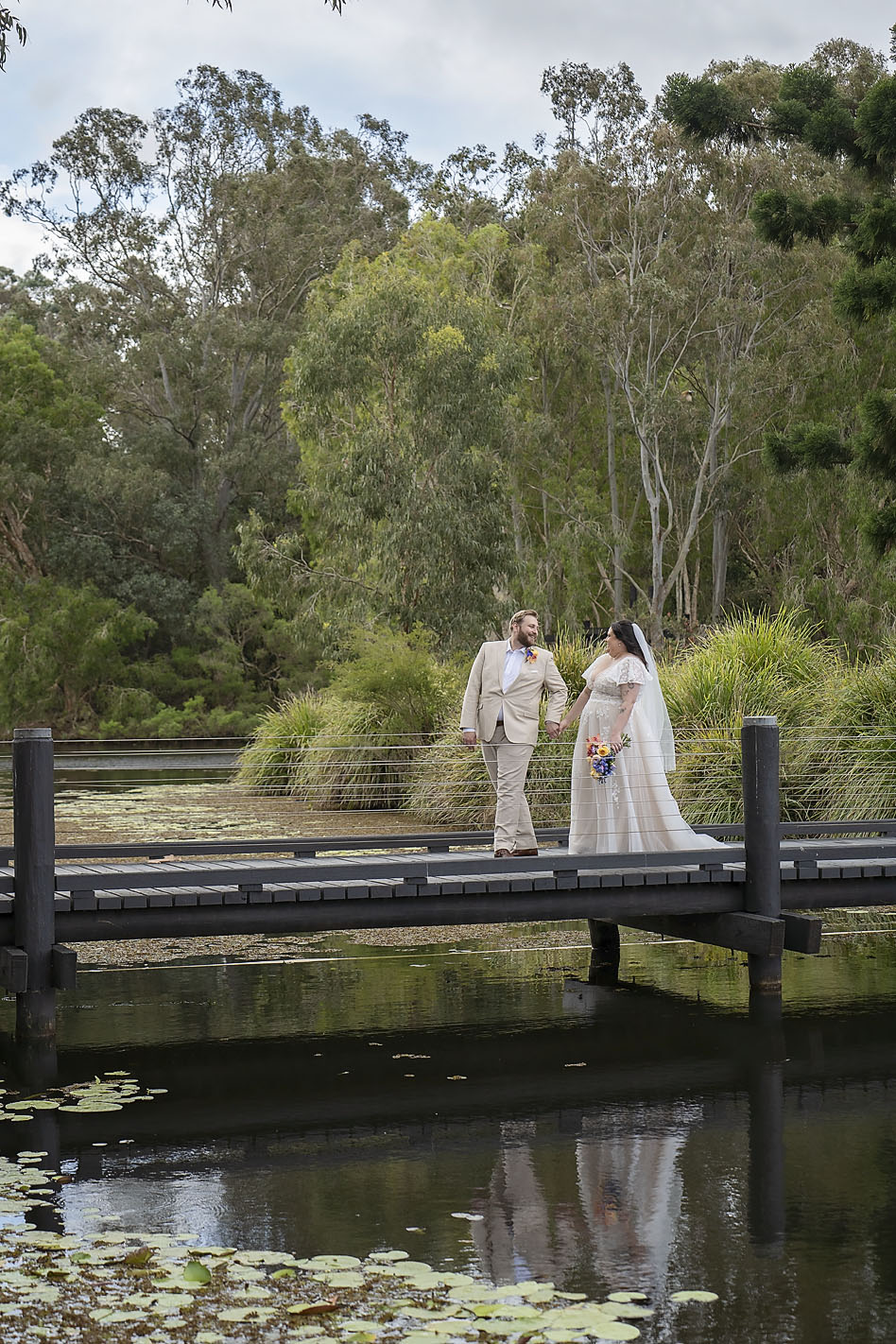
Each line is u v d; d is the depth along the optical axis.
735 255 36.94
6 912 7.07
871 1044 6.92
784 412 38.41
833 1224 4.47
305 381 32.66
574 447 42.19
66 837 14.16
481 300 37.91
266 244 52.06
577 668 15.69
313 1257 4.18
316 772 18.44
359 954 9.53
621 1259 4.18
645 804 8.48
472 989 8.30
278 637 49.69
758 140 21.38
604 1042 7.01
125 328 52.16
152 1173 5.02
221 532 51.50
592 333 37.84
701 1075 6.40
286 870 7.41
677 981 8.50
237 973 8.84
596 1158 5.19
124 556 50.06
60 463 48.47
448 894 7.64
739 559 45.31
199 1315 3.71
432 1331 3.61
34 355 48.94
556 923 10.98
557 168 39.97
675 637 37.19
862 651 31.22
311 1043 6.98
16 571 49.41
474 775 15.80
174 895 7.11
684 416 38.41
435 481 32.62
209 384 51.53
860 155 19.73
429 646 23.19
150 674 49.06
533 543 41.88
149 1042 7.01
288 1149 5.31
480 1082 6.28
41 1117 5.74
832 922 10.84
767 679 14.71
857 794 13.00
